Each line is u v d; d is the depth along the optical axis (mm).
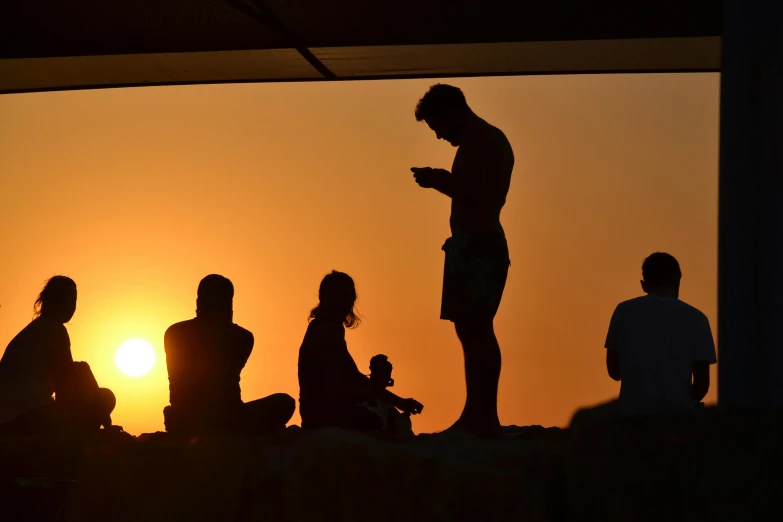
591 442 3324
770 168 4762
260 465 3557
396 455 3459
